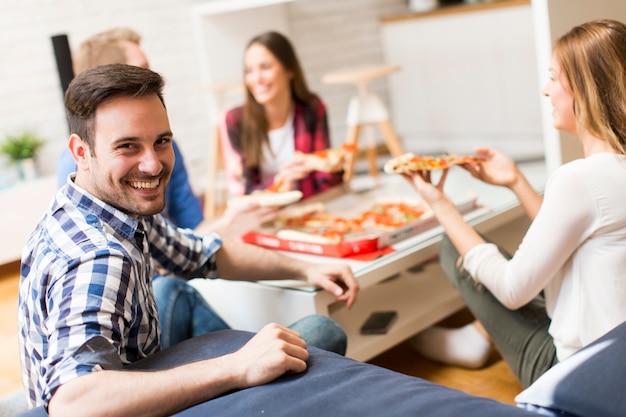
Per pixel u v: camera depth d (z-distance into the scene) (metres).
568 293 1.74
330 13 5.28
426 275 2.59
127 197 1.43
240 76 4.64
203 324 2.08
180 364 1.41
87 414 1.22
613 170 1.65
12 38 4.32
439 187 2.09
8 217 3.97
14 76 4.34
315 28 5.22
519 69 4.80
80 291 1.30
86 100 1.38
